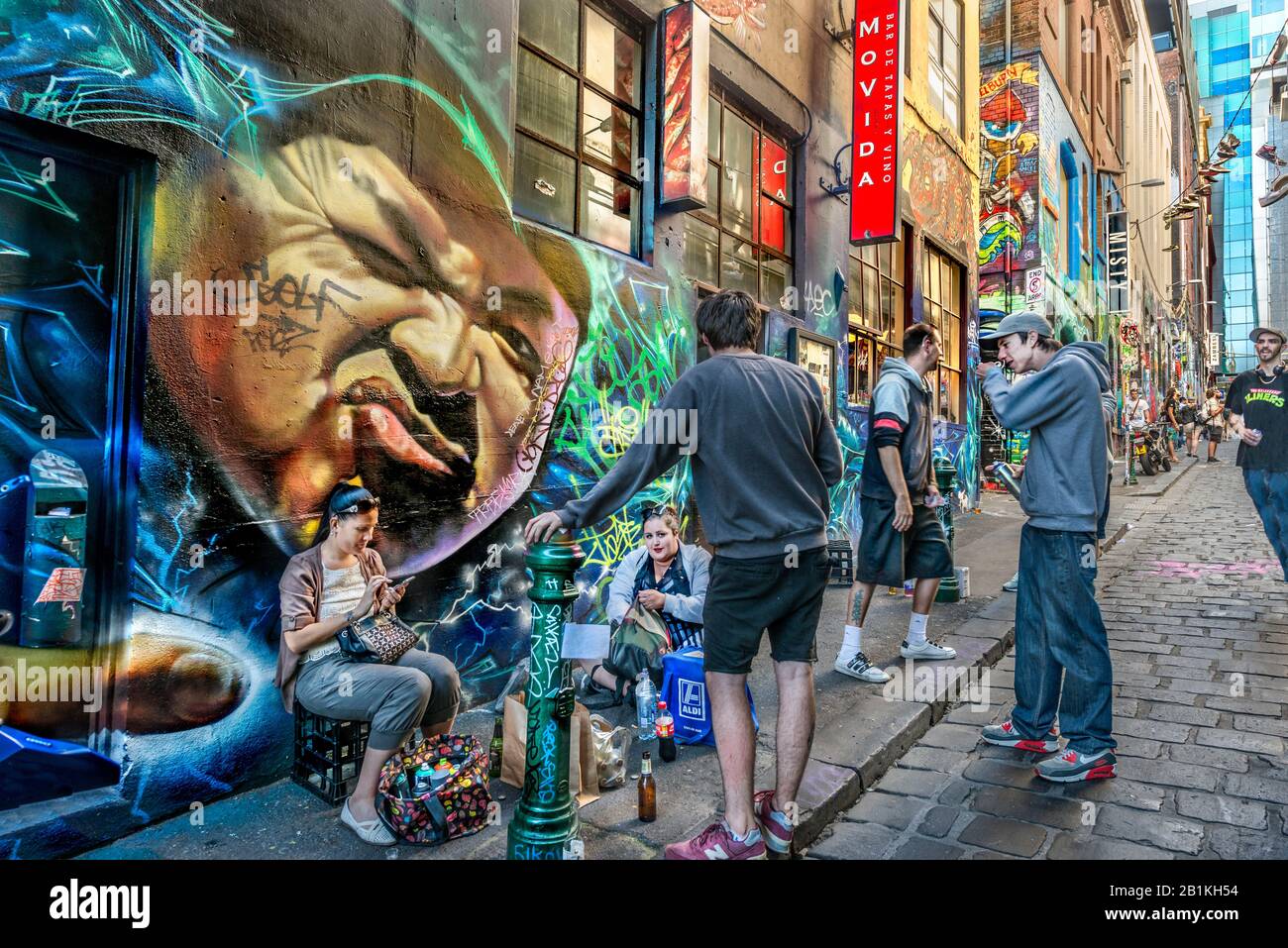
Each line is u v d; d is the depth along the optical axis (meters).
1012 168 13.66
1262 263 70.31
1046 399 2.95
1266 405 5.72
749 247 6.15
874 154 6.98
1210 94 62.19
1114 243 20.41
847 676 4.06
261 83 2.69
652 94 4.92
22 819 2.17
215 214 2.55
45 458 2.27
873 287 8.44
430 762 2.45
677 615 3.44
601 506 2.22
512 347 3.76
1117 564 7.10
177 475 2.46
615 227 4.78
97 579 2.38
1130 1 21.81
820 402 2.53
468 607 3.55
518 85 4.05
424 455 3.30
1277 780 2.87
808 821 2.52
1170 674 4.13
